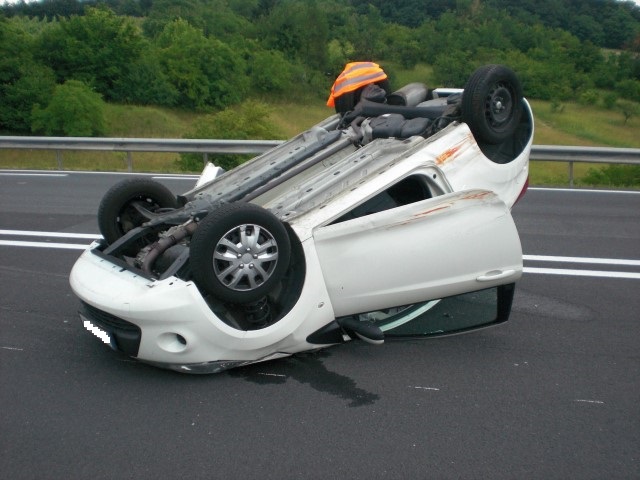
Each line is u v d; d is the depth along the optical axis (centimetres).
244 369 446
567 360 467
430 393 417
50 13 8156
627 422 385
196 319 395
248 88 4944
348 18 7269
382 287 443
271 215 409
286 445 359
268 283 411
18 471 336
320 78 5612
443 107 538
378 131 518
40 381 430
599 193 1120
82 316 444
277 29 6134
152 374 438
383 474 334
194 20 6216
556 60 6438
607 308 568
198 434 369
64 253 718
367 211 467
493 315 521
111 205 508
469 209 455
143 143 1395
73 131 2852
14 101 3058
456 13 8231
